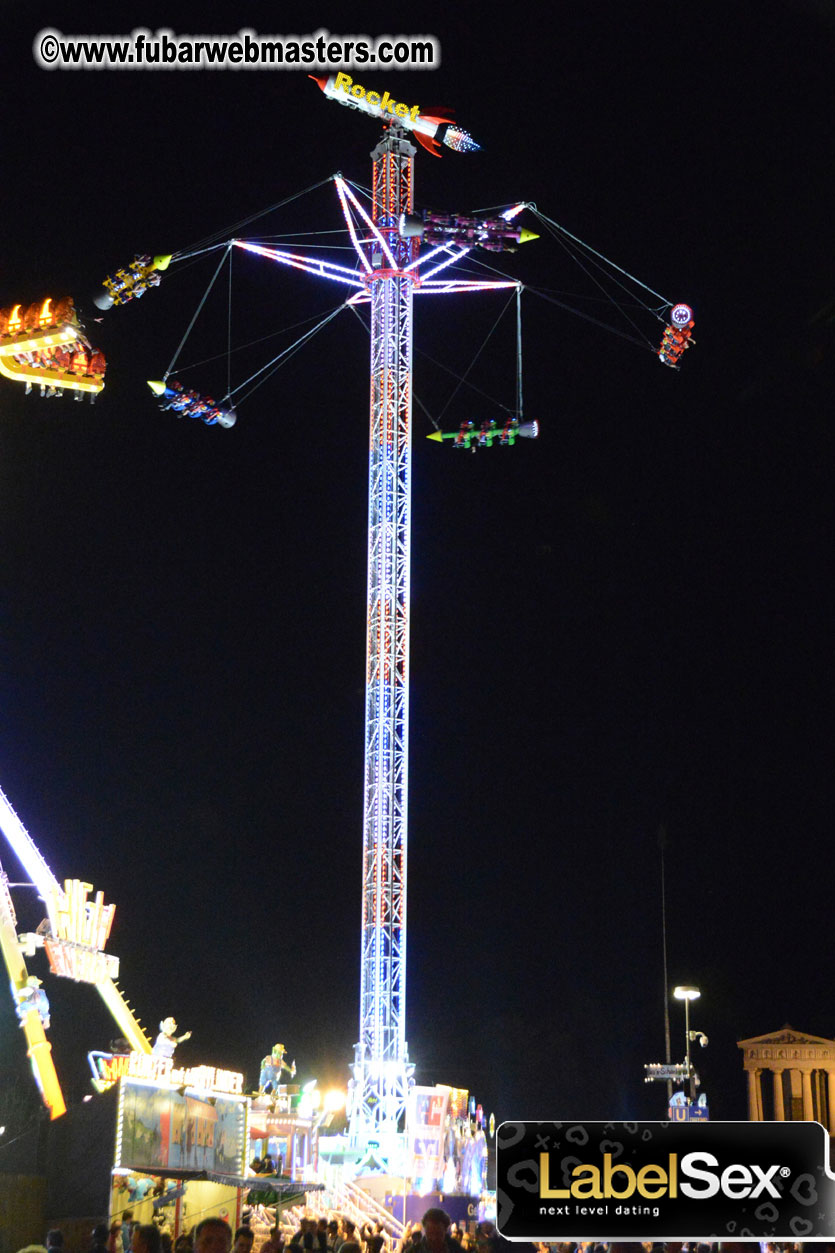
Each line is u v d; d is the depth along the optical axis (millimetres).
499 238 55625
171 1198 33562
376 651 57438
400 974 54688
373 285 60062
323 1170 48219
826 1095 90312
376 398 59344
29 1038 37250
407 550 58594
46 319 37062
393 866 55438
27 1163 34344
